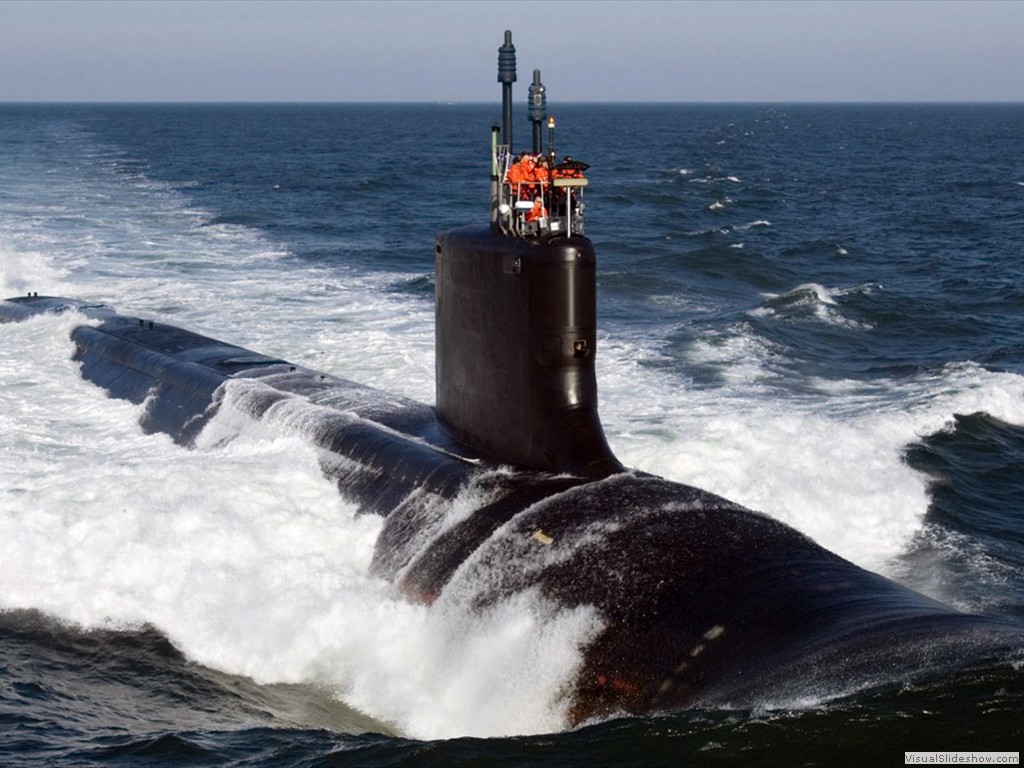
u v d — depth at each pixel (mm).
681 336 71750
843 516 44719
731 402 58125
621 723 27047
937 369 65562
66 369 62469
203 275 91500
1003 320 82625
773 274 102312
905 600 29297
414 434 42281
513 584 32594
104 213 130625
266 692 32594
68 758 28688
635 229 136000
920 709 25328
